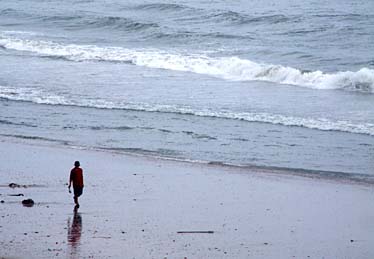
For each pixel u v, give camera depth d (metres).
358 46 159.75
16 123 98.12
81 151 83.75
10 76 129.75
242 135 91.75
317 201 65.69
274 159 81.31
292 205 64.19
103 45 165.62
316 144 87.56
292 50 154.25
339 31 179.75
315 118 99.94
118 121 99.12
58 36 180.88
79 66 139.62
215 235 55.81
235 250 52.69
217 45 162.50
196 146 86.75
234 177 73.69
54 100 111.31
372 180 73.44
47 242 53.00
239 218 60.16
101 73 132.50
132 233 55.62
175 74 132.00
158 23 196.25
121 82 124.56
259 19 198.62
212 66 136.00
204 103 109.19
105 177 72.44
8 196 64.75
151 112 104.06
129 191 67.56
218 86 122.00
